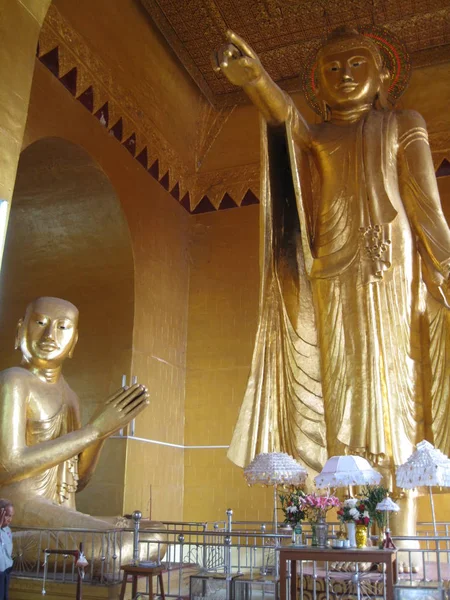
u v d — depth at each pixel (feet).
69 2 27.35
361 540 16.83
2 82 17.44
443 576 18.62
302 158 25.45
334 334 22.97
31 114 24.97
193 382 34.47
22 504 20.67
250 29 33.91
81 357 29.76
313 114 35.96
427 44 34.37
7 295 30.63
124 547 20.04
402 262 23.08
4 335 29.99
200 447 33.32
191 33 33.58
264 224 25.18
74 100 27.61
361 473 17.60
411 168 24.36
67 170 28.71
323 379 23.12
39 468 21.20
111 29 29.89
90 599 18.02
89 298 30.32
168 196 34.88
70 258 30.60
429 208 23.75
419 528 28.84
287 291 25.58
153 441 30.53
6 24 17.88
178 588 20.01
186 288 35.91
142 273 30.91
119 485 27.68
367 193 23.80
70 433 22.06
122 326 29.58
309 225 24.94
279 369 24.93
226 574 17.75
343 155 24.84
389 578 15.40
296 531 17.80
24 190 29.50
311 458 23.52
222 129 37.81
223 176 37.32
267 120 25.00
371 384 21.83
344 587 17.21
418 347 22.97
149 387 30.55
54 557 19.65
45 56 26.13
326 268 23.62
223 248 36.19
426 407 22.57
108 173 29.19
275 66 36.11
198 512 32.32
